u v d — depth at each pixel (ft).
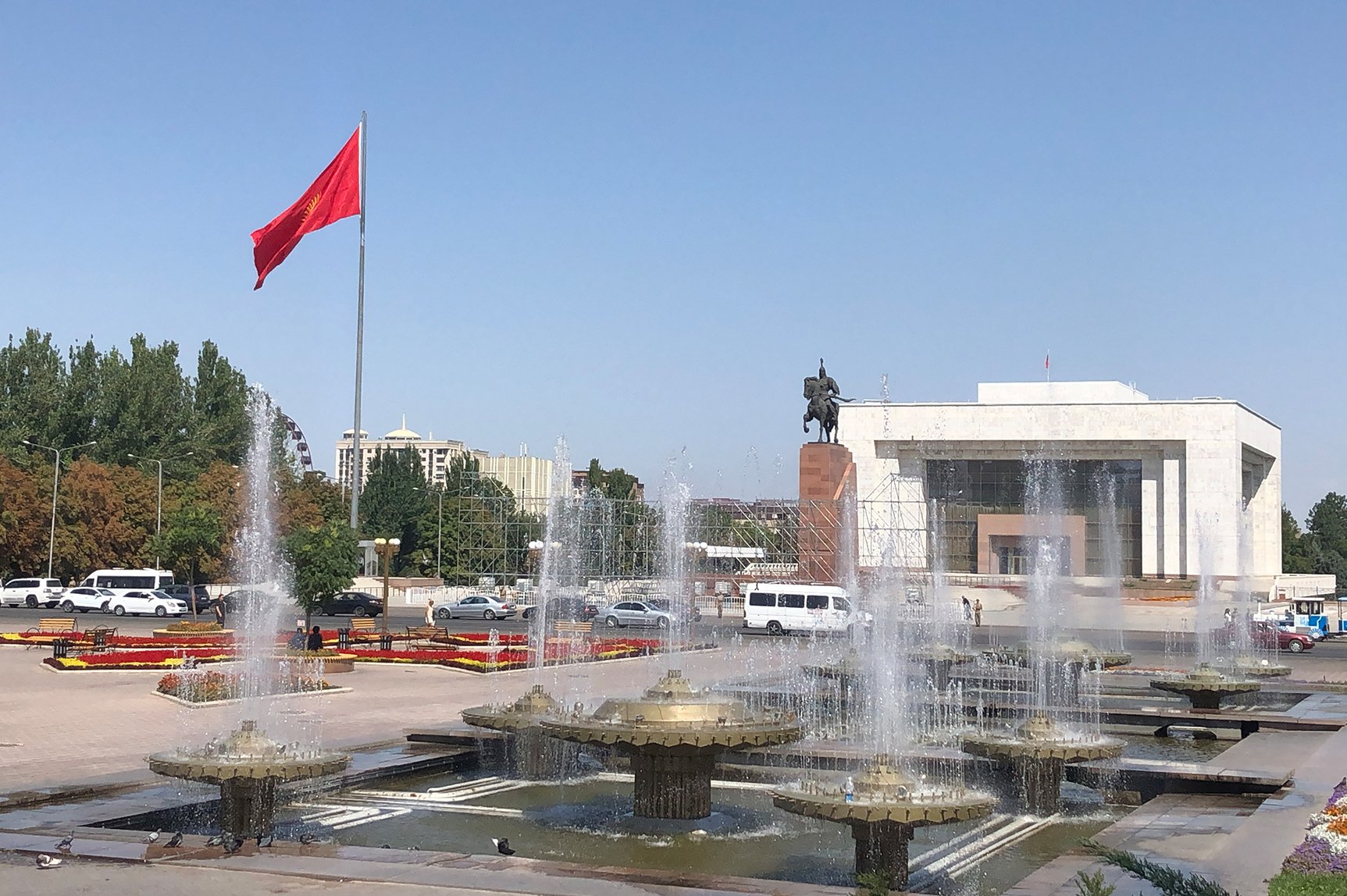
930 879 41.96
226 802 44.19
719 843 46.29
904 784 40.93
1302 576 322.96
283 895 33.01
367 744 61.72
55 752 64.18
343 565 132.67
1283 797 48.32
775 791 42.11
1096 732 62.95
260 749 44.60
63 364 298.76
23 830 41.19
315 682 100.53
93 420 295.69
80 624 194.39
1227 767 54.75
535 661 124.47
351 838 46.24
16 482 249.34
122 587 229.25
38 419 288.71
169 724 76.59
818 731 73.31
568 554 225.76
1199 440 269.85
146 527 270.26
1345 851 37.14
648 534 221.25
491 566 242.99
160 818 45.44
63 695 92.43
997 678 104.12
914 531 224.12
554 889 33.30
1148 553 276.21
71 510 257.96
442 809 51.75
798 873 41.98
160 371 305.73
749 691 89.45
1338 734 68.74
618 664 126.82
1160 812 46.50
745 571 223.92
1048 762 52.54
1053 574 224.53
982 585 268.41
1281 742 65.05
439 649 139.74
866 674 85.10
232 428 316.19
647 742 46.83
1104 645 171.73
